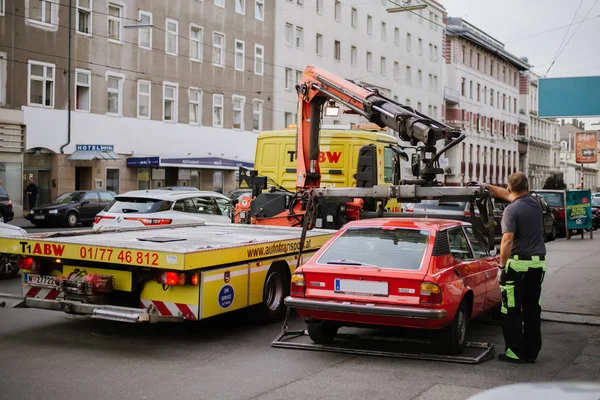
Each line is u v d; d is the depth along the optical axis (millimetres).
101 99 36938
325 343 8328
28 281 8773
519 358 7582
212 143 44094
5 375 6809
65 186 35062
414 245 7730
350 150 15609
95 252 8242
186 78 42094
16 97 32906
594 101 18484
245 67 46531
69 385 6496
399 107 12297
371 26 59781
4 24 32344
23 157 33344
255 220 13953
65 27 34906
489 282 8875
